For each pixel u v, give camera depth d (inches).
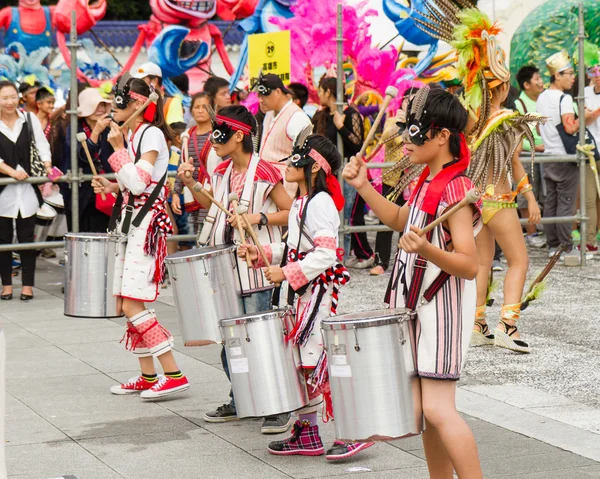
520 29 601.6
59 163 415.2
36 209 389.7
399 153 389.4
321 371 193.2
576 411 232.2
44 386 265.9
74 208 391.5
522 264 291.3
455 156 160.7
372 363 155.6
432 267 157.6
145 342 249.6
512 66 605.9
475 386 256.2
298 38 466.3
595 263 433.4
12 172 381.4
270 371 194.7
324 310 197.8
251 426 230.2
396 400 156.1
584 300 359.9
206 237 234.2
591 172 436.8
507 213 287.1
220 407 235.1
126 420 235.1
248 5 708.7
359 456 206.7
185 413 240.8
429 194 158.1
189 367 284.4
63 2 699.4
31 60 674.2
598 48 587.8
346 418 158.7
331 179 201.8
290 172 201.6
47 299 390.9
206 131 377.4
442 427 156.6
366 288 393.7
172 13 664.4
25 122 389.4
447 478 168.9
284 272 195.0
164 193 250.5
